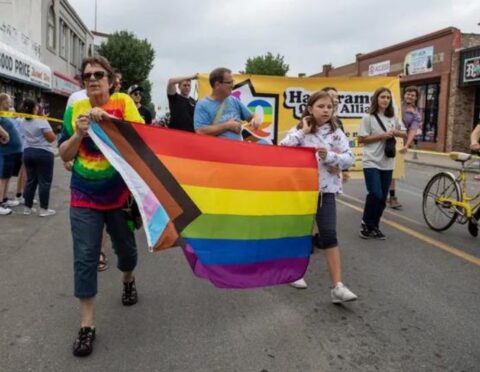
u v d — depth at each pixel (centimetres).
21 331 388
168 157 373
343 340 378
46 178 824
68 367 334
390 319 417
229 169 393
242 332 390
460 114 2550
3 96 878
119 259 413
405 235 717
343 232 736
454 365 341
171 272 539
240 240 398
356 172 945
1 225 760
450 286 500
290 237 416
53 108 3297
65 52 3622
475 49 2383
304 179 419
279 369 334
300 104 912
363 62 3519
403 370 334
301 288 491
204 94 798
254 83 902
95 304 444
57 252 616
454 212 707
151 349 361
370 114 674
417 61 2816
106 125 355
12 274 527
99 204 370
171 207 371
